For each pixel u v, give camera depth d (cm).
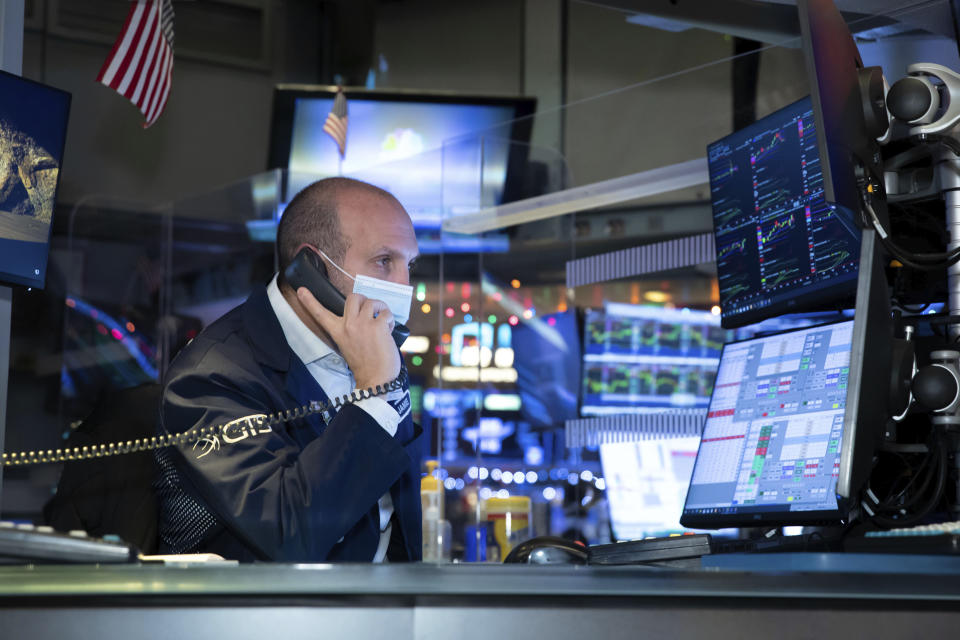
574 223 238
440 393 262
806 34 119
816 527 146
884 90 133
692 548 132
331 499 139
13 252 148
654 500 219
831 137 119
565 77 420
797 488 136
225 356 160
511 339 247
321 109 378
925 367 131
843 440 113
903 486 138
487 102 380
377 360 156
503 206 248
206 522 152
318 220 177
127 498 188
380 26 443
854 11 185
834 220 146
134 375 338
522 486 240
